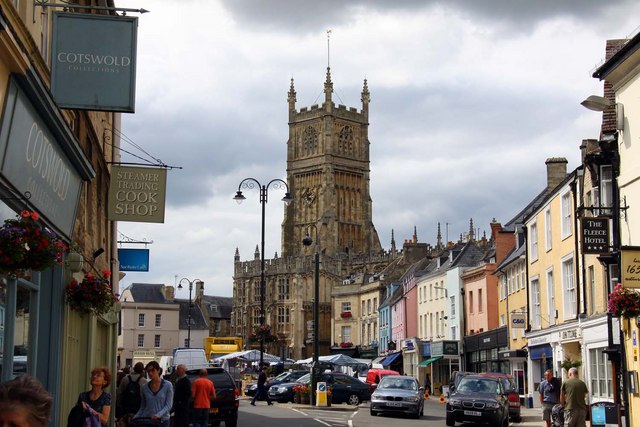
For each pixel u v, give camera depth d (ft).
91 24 47.19
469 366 232.32
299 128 517.96
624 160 87.25
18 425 14.30
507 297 189.88
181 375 73.10
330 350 412.98
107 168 89.61
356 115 520.01
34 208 49.65
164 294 424.46
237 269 481.46
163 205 73.97
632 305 73.87
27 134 45.21
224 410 98.37
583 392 79.00
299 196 511.81
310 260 454.81
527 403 160.86
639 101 83.10
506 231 210.38
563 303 134.82
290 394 177.99
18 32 41.42
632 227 84.79
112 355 98.12
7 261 38.68
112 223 101.45
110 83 46.98
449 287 251.60
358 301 384.06
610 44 106.83
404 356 295.07
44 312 59.82
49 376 59.52
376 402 131.95
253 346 454.81
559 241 137.59
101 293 62.54
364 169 517.96
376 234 513.45
